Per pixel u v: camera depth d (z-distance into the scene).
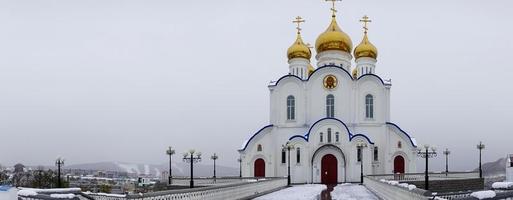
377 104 73.44
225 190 32.25
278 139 74.00
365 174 67.00
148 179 99.00
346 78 74.25
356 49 78.94
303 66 78.88
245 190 37.53
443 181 63.62
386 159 71.69
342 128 68.88
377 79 73.75
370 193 44.00
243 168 73.56
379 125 72.75
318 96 74.56
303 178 68.12
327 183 68.06
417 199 22.20
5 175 77.94
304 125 73.88
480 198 19.09
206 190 28.56
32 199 22.67
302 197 39.16
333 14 80.12
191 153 48.00
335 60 77.62
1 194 16.39
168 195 23.42
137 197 20.80
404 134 72.12
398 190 28.05
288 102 75.19
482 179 68.44
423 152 63.97
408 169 71.62
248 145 73.88
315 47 79.88
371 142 69.38
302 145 68.69
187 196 25.62
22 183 72.56
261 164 73.62
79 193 29.28
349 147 68.25
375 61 78.75
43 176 77.50
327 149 68.69
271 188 48.66
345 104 73.88
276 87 75.50
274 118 74.75
